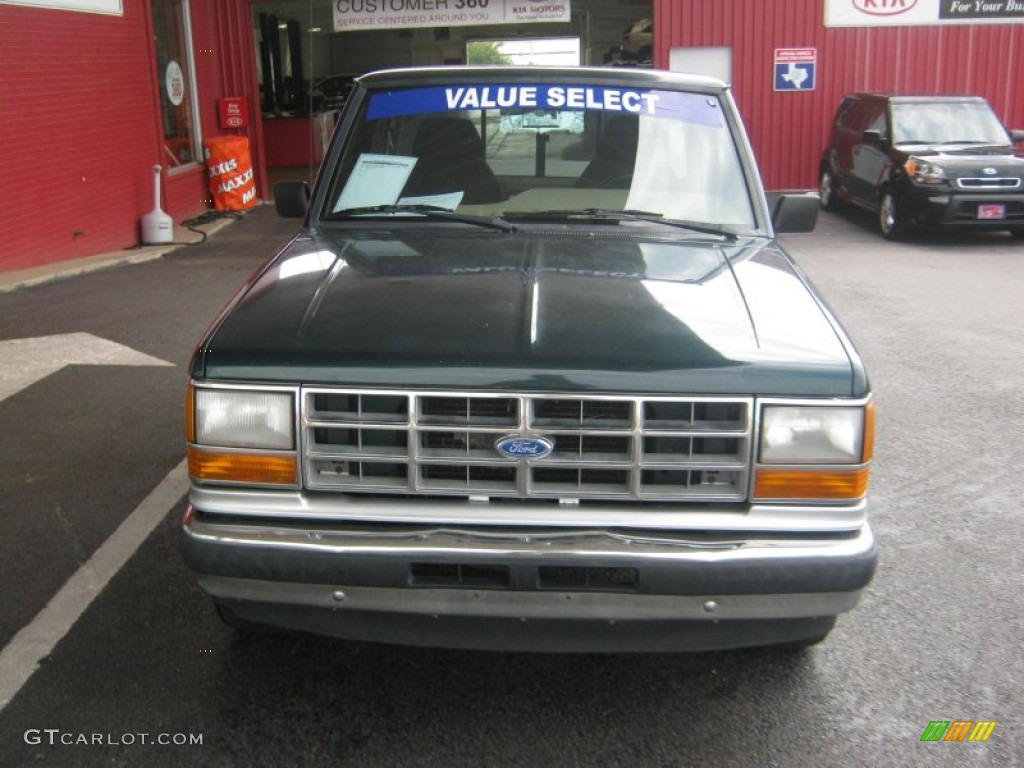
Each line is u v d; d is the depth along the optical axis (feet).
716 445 8.57
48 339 24.48
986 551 13.69
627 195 12.89
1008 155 41.24
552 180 13.05
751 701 10.21
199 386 8.71
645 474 8.61
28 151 32.96
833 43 53.93
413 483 8.58
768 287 10.23
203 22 50.08
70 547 13.52
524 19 55.06
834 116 53.42
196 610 11.87
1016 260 37.40
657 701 10.21
